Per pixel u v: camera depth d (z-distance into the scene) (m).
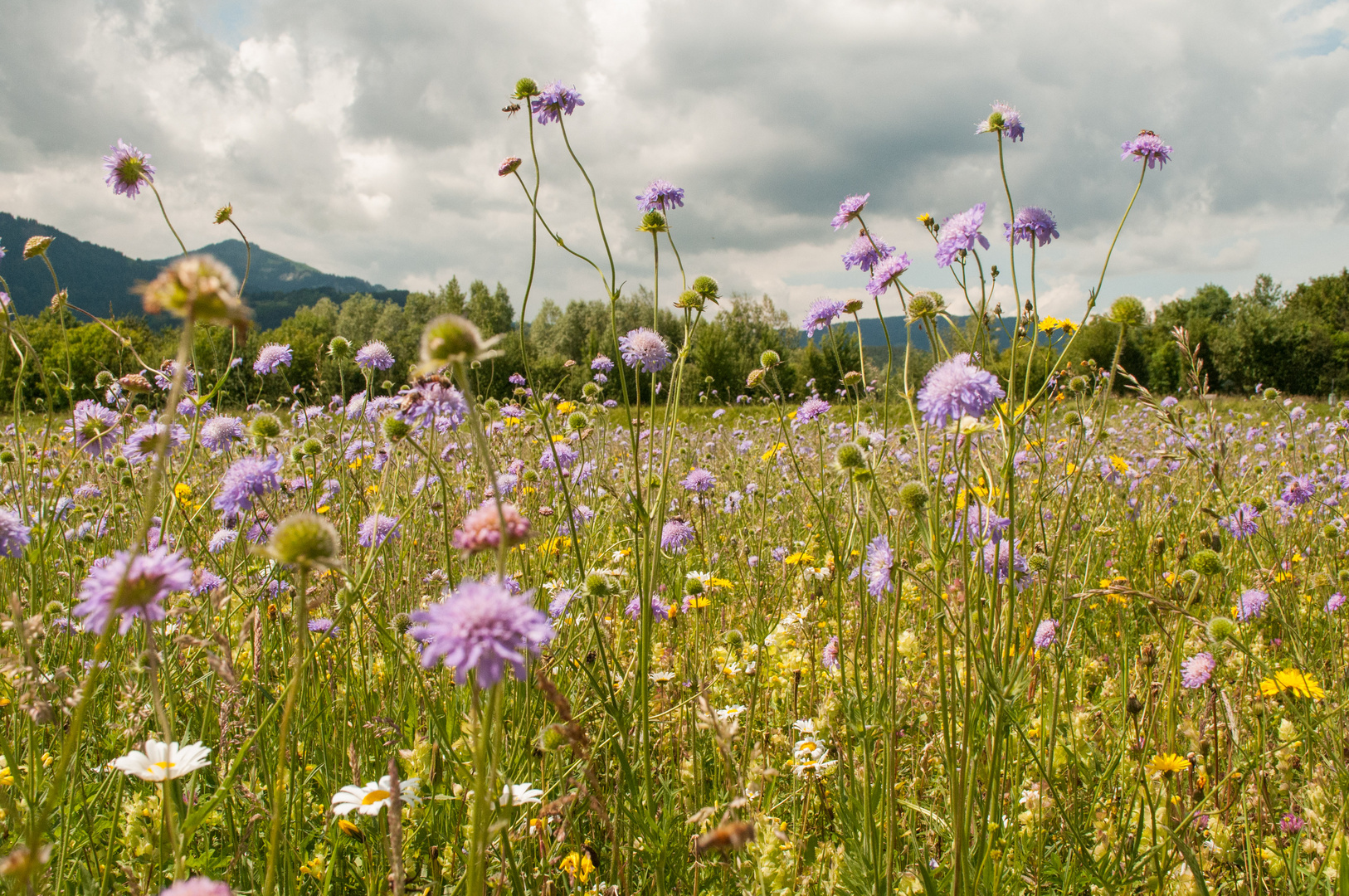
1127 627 4.08
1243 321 47.31
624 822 2.44
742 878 2.12
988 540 2.52
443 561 3.93
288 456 4.72
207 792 2.55
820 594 3.69
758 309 70.31
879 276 2.97
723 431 11.33
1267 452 8.84
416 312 80.06
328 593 2.44
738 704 3.23
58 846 2.12
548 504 4.32
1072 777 2.74
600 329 68.44
